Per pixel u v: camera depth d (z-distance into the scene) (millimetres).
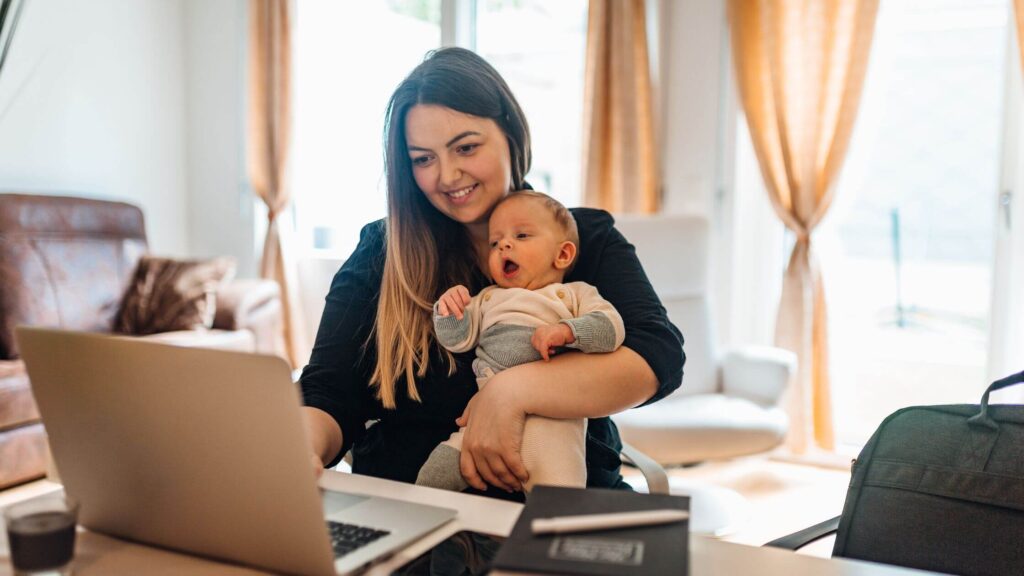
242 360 716
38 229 3330
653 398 1216
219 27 4391
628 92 3346
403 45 4055
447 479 1178
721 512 2553
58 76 3850
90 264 3479
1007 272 2967
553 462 1102
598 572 635
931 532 1024
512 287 1333
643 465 1434
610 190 3465
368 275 1364
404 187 1324
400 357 1262
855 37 2977
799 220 3129
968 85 3205
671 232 2922
